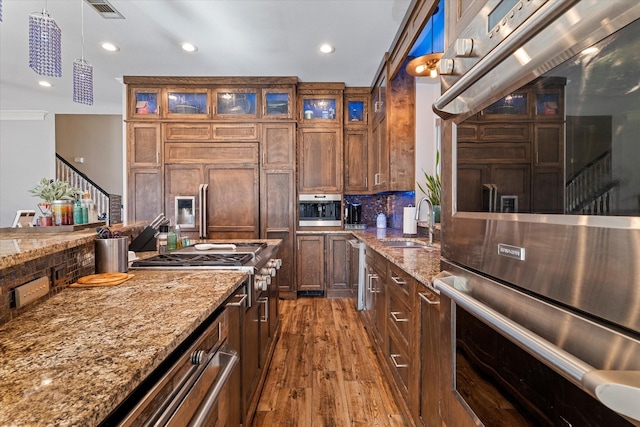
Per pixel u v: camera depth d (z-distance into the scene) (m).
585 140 0.58
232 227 4.21
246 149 4.22
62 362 0.67
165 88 4.17
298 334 3.08
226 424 1.30
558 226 0.64
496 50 0.73
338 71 3.96
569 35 0.57
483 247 0.91
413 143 3.49
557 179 0.65
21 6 2.60
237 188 4.21
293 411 1.94
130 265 1.71
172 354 0.87
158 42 3.21
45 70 2.13
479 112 0.92
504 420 0.79
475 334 0.94
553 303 0.65
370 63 3.73
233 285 1.34
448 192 1.13
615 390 0.44
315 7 2.63
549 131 0.66
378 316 2.60
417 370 1.60
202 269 1.66
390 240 3.08
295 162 4.24
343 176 4.43
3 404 0.53
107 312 0.99
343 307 3.90
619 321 0.51
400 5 2.61
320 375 2.35
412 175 3.48
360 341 2.92
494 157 0.85
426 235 3.26
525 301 0.72
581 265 0.58
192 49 3.36
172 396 0.78
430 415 1.43
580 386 0.50
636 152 0.48
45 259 1.20
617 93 0.51
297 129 4.36
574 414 0.58
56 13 2.71
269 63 3.73
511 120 0.77
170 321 0.91
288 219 4.25
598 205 0.55
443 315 1.16
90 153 7.07
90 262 1.53
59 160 5.67
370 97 4.48
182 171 4.18
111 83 4.36
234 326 1.45
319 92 4.38
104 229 1.58
